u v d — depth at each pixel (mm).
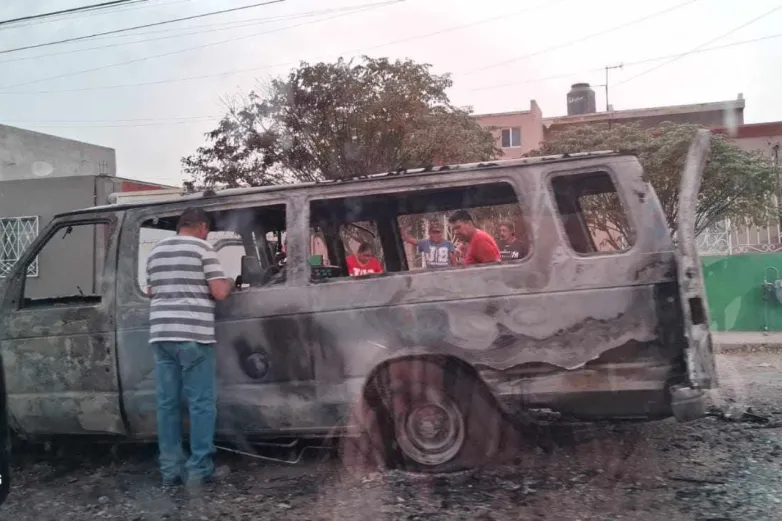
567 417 4043
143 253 4793
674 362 3883
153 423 4543
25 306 4875
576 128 16984
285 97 16703
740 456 4465
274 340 4312
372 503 3879
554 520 3521
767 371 8227
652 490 3896
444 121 15789
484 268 4133
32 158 22484
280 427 4344
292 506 3912
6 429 3348
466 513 3670
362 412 4230
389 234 5195
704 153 4172
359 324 4211
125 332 4543
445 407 4242
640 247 3969
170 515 3865
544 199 4129
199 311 4258
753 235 14320
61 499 4199
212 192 4652
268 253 4926
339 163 16500
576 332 3969
